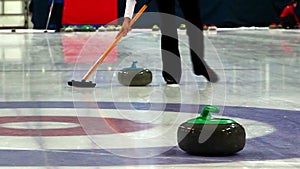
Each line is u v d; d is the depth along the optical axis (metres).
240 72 9.08
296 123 5.05
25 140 4.34
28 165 3.57
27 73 9.13
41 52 13.22
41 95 6.78
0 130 4.73
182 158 3.78
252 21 26.09
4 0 25.12
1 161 3.68
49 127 4.85
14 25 25.28
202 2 25.58
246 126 4.92
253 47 14.38
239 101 6.29
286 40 17.06
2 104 6.11
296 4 25.06
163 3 7.54
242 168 3.52
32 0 24.58
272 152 3.97
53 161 3.68
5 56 12.28
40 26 24.55
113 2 23.95
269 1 26.20
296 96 6.65
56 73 9.13
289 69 9.51
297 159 3.77
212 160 3.73
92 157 3.79
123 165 3.58
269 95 6.73
